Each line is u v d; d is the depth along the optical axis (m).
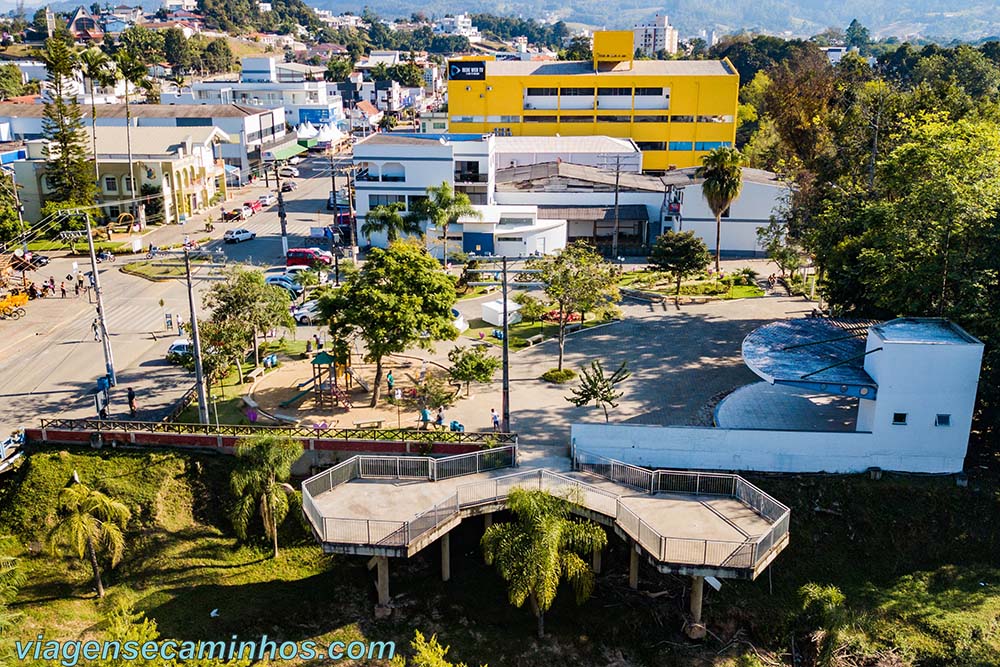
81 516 32.09
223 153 116.50
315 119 146.75
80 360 51.66
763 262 76.25
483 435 38.53
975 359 36.06
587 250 55.19
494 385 46.91
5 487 37.88
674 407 43.47
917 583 34.50
